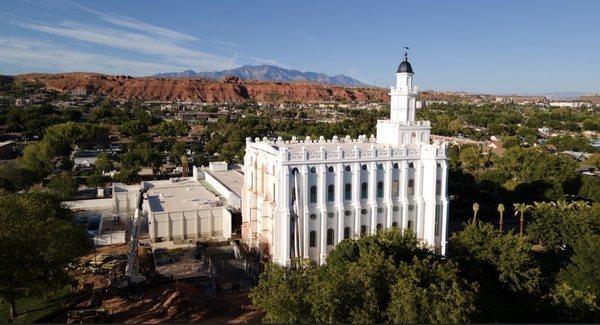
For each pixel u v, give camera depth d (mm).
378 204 72375
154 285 67375
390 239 57906
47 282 54500
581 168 158750
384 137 82562
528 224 93062
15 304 59469
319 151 68250
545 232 83188
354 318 39125
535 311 50625
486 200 112875
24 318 56062
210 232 89000
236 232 86000
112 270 72375
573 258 58312
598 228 81125
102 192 119125
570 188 123125
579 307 46625
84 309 58938
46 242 54469
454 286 42188
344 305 40656
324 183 68688
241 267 74062
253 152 77812
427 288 42812
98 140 199625
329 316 39312
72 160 161875
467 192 110812
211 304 58875
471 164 156250
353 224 71125
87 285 65688
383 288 43844
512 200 110750
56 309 58812
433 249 70312
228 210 87000
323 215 68750
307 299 41469
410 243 58250
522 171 129375
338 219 70062
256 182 77125
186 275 71000
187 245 82812
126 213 104688
